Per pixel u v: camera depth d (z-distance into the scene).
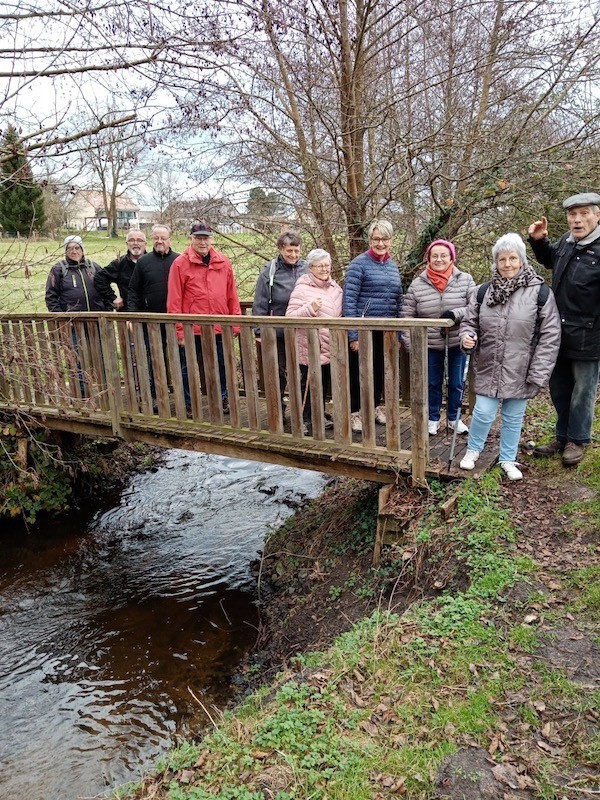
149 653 4.78
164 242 6.18
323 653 3.73
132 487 8.12
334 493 6.46
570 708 2.72
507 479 4.56
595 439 4.89
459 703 2.82
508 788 2.40
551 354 4.19
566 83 7.20
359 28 7.20
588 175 7.06
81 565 6.23
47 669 4.65
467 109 8.02
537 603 3.37
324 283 5.10
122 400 6.41
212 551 6.32
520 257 4.22
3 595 5.70
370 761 2.58
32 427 7.16
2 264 5.13
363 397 4.66
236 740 2.88
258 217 8.36
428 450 4.74
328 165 7.98
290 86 7.43
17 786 3.59
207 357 5.42
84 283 6.96
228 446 5.50
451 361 5.18
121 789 3.11
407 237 8.75
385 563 4.43
